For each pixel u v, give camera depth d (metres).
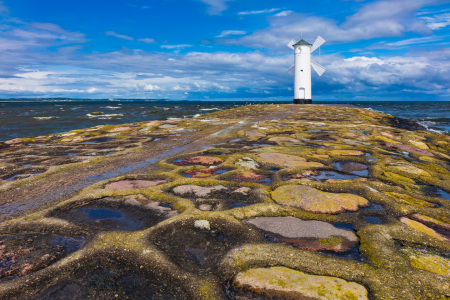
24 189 8.47
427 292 3.93
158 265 4.57
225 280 4.23
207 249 5.07
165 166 11.06
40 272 4.40
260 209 6.65
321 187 8.35
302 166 10.95
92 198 7.44
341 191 8.14
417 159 13.37
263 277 4.23
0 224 6.07
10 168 10.88
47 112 63.59
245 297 3.85
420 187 9.27
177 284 4.17
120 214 6.57
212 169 10.45
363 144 16.36
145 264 4.61
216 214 6.31
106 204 7.13
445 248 5.18
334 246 5.21
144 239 5.31
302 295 3.84
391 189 8.49
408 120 39.03
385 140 17.77
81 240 5.47
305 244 5.26
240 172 9.90
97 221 6.22
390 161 12.23
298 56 54.53
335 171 10.55
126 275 4.37
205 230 5.71
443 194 8.70
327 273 4.34
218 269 4.48
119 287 4.11
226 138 18.19
